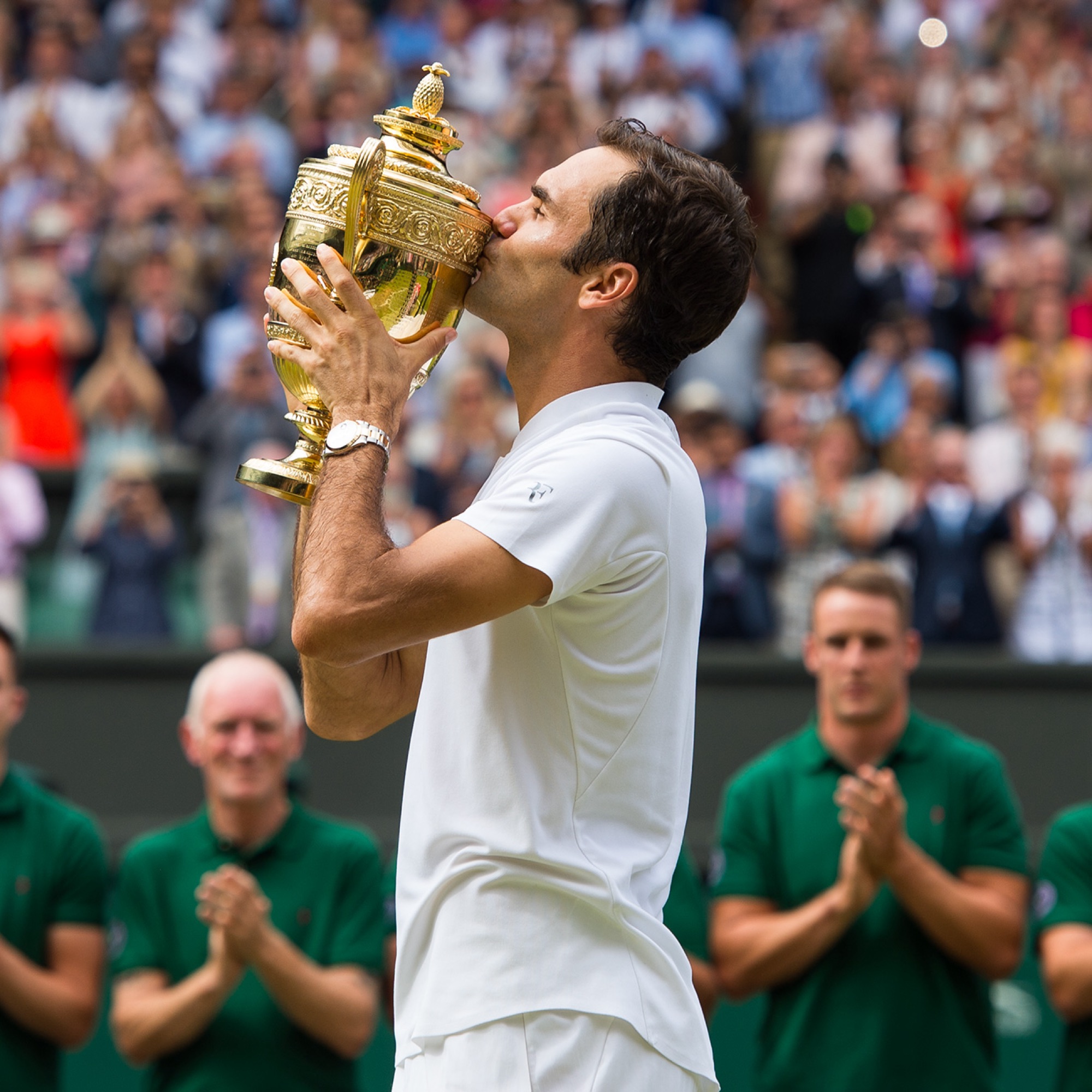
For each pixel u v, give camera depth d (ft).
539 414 12.67
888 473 44.32
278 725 24.00
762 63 64.39
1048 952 23.30
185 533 47.37
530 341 12.80
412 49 65.16
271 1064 22.62
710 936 23.82
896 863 22.11
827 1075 22.67
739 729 39.99
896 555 42.50
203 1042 22.75
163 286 51.75
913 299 54.75
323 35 62.90
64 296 52.06
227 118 60.44
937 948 22.97
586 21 67.82
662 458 12.32
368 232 12.36
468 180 56.49
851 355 56.18
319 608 11.19
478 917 11.98
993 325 53.83
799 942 22.58
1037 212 59.47
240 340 51.19
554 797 12.06
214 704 23.89
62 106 60.85
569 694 12.09
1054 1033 31.22
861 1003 22.77
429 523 41.68
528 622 12.13
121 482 43.88
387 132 12.82
